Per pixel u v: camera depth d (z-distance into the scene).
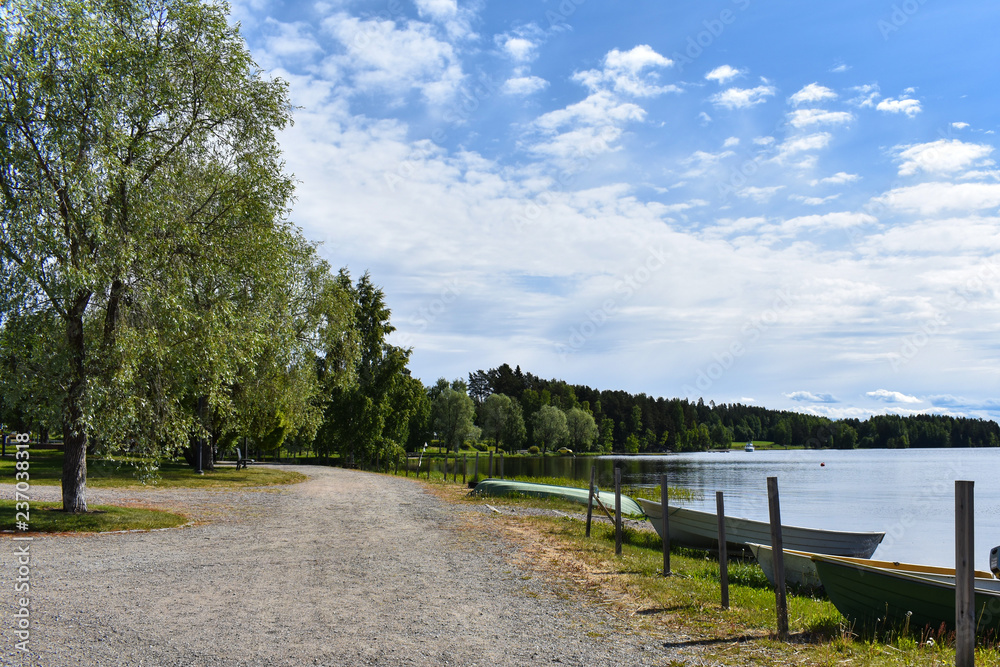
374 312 49.97
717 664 6.23
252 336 16.98
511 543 13.38
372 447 48.34
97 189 13.05
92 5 13.36
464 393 86.81
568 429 103.44
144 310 13.91
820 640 7.23
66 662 5.63
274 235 17.42
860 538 13.29
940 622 7.60
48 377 13.13
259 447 38.94
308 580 9.30
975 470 64.81
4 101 12.39
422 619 7.46
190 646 6.20
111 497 19.45
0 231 12.34
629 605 8.52
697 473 59.72
